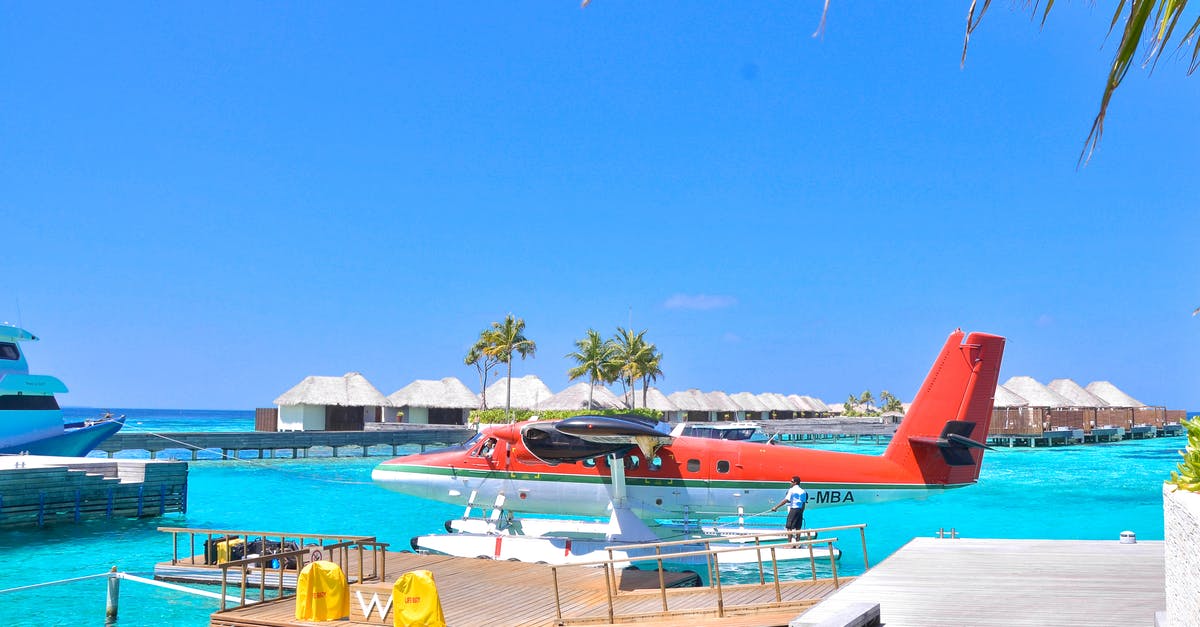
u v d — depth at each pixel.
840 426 78.44
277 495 32.34
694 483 17.95
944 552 11.72
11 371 31.98
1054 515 26.89
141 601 14.19
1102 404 95.75
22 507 22.39
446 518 25.98
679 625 9.92
